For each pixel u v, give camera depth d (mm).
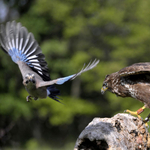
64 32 19859
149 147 5691
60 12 19172
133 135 5430
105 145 5109
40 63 4879
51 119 19047
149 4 19531
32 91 4492
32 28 19609
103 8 19797
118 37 19656
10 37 4961
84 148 5273
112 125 5234
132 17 19922
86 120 22422
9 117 19812
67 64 19578
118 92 7129
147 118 6359
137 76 6801
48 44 18969
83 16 20250
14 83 19578
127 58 19703
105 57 20547
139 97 6734
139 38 18547
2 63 19406
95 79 19750
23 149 19781
